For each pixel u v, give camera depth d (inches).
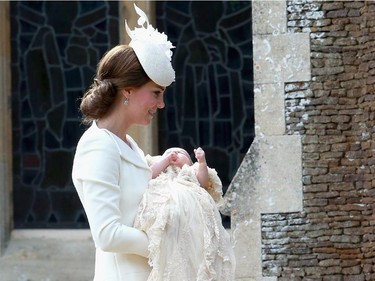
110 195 355.9
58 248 733.3
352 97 614.5
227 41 743.7
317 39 616.7
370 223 606.9
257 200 613.3
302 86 615.8
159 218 358.3
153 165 382.0
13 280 718.5
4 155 742.5
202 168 380.2
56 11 761.6
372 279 606.5
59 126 756.6
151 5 736.3
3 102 744.3
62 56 759.7
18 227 751.7
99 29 757.9
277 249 612.4
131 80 363.6
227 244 368.8
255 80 618.5
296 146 612.7
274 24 618.5
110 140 361.7
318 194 611.5
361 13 615.5
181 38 747.4
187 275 361.1
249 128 740.0
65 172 754.8
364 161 609.6
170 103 743.7
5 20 749.3
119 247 354.3
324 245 610.2
